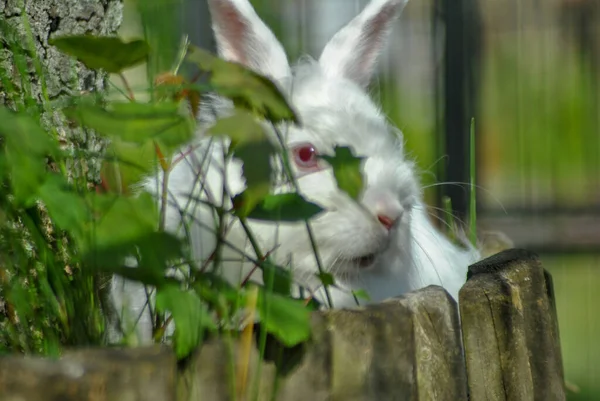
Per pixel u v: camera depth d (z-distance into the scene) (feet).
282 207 13.19
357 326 12.55
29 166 12.64
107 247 12.10
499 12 52.54
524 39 53.06
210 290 12.75
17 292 14.61
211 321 12.23
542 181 52.01
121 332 15.78
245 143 12.56
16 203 12.96
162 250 12.22
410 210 22.70
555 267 46.52
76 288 14.67
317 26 48.85
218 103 23.73
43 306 14.76
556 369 15.67
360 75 25.91
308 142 21.49
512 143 53.16
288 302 12.32
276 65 23.93
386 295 22.49
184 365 11.83
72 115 12.39
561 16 52.85
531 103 53.83
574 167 52.85
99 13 21.13
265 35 24.00
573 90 53.72
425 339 13.20
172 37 19.62
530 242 45.98
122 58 12.99
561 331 45.29
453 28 41.78
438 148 42.78
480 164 44.88
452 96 41.68
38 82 19.31
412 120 49.78
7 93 17.72
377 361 12.69
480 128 44.14
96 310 14.69
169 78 15.75
